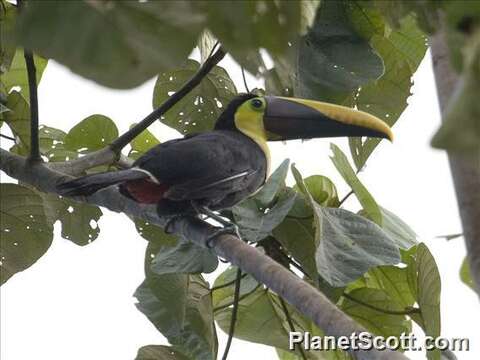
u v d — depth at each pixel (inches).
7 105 343.0
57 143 357.4
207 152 309.4
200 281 344.5
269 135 347.3
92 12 152.6
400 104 347.3
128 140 326.0
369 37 314.8
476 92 124.4
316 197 351.3
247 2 162.1
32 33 152.5
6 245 332.8
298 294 233.9
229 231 293.0
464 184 207.3
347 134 338.3
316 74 311.9
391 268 347.3
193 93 359.9
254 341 357.4
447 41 151.2
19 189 326.3
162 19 154.2
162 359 331.0
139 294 340.8
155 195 302.4
